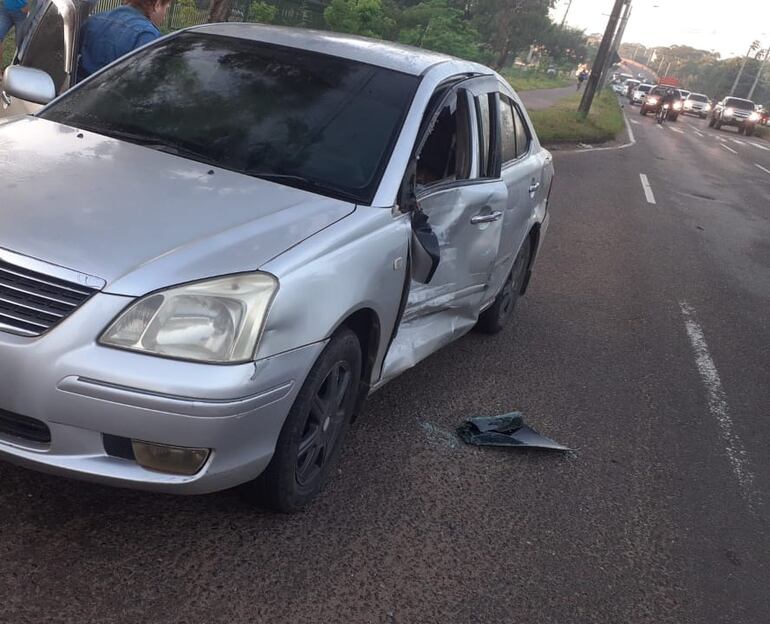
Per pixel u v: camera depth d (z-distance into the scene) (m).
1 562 2.76
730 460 4.96
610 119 35.94
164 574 2.89
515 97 5.66
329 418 3.40
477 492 3.97
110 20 5.30
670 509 4.23
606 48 29.95
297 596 2.94
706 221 14.28
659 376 6.17
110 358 2.65
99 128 3.81
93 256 2.77
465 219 4.29
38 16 5.51
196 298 2.75
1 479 3.19
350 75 4.09
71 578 2.76
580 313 7.45
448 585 3.22
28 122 3.82
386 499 3.71
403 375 5.15
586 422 5.09
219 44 4.35
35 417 2.68
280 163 3.62
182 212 3.09
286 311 2.87
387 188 3.60
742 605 3.54
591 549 3.71
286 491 3.22
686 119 58.31
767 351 7.33
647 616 3.33
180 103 3.94
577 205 13.46
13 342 2.65
